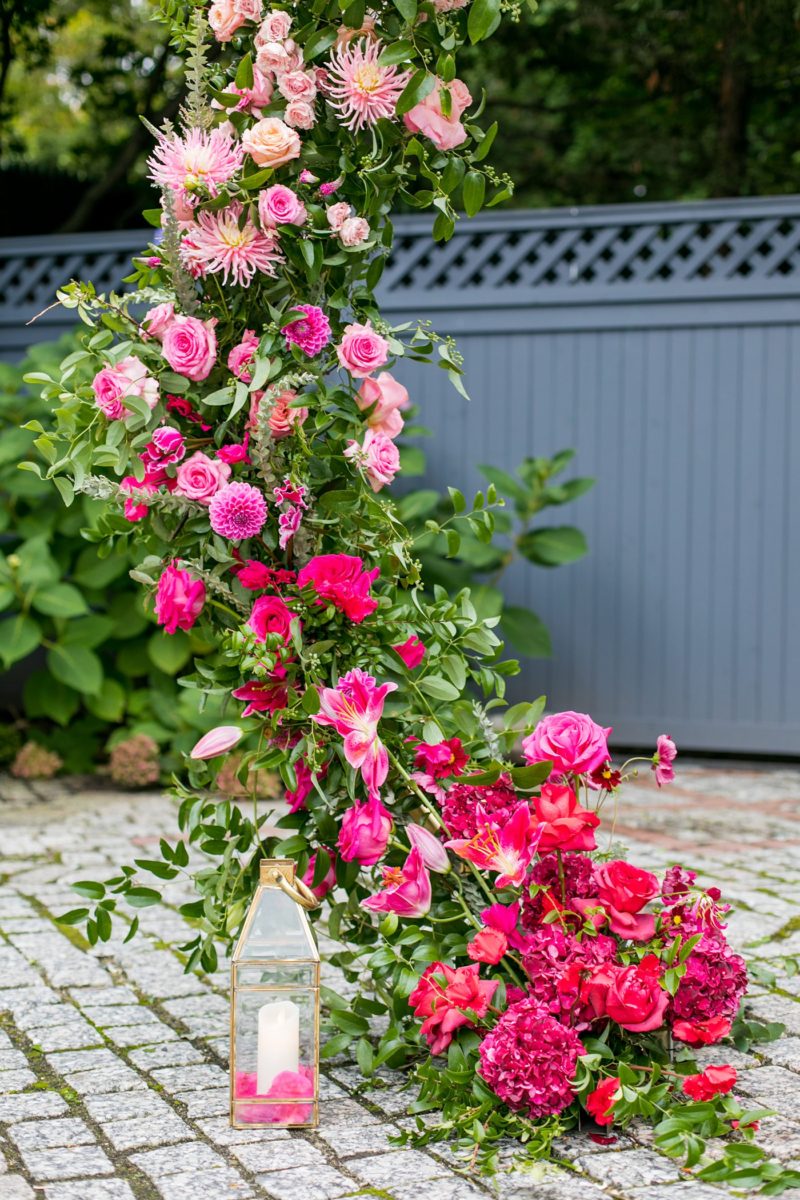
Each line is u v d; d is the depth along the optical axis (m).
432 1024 2.18
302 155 2.33
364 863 2.23
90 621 5.34
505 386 6.06
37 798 5.05
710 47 7.86
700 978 2.19
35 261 6.80
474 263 6.05
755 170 8.53
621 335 5.90
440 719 2.44
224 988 2.87
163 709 5.28
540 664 6.04
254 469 2.36
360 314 2.44
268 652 2.19
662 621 5.89
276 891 2.19
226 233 2.27
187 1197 1.86
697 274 6.16
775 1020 2.65
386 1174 1.95
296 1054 2.13
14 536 5.91
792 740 5.74
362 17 2.26
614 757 6.01
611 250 6.01
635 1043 2.22
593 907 2.18
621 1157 2.01
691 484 5.84
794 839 4.32
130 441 2.30
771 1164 1.87
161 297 2.35
